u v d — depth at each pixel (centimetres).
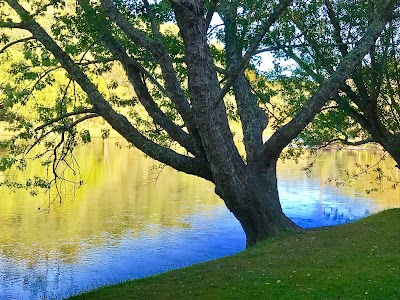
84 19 1030
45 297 1185
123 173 3878
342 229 1154
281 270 872
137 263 1505
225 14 1088
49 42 1066
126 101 1347
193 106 991
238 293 764
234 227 2031
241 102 1252
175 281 876
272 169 1188
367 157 5644
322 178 3841
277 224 1147
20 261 1514
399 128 1476
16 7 1025
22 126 1088
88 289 1224
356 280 787
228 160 1062
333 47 1403
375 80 1401
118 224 2053
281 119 1488
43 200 2525
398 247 966
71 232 1894
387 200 2805
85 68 1286
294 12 1302
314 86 1477
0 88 1101
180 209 2422
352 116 1526
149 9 1123
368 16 1335
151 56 1151
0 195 2586
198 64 952
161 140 1348
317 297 724
